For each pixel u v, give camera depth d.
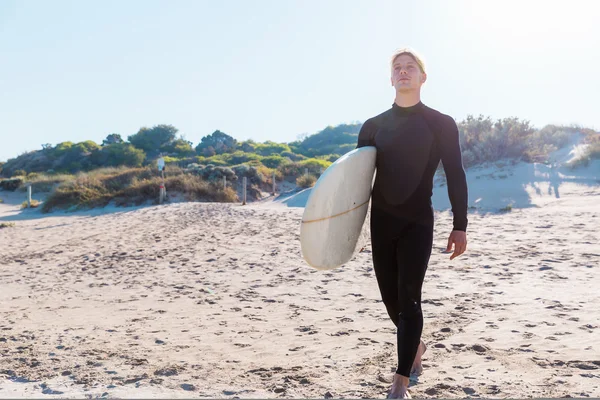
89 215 19.91
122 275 7.70
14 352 3.99
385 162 3.06
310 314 5.05
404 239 2.95
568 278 6.13
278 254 8.95
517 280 6.15
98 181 26.67
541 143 22.25
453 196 3.01
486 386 2.94
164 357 3.79
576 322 4.29
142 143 82.00
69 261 9.27
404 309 2.87
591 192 15.92
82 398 2.97
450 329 4.22
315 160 37.91
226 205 18.97
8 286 7.17
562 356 3.44
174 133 85.44
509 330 4.12
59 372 3.48
